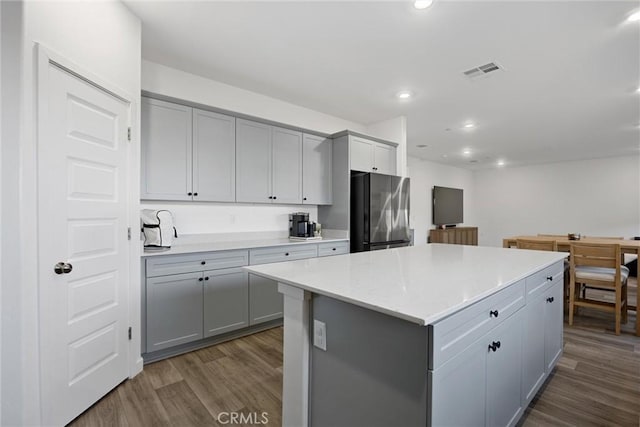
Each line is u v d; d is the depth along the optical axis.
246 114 3.02
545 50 2.41
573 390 1.94
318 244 3.34
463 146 5.68
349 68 2.76
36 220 1.38
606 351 2.51
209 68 2.78
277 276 1.45
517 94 3.27
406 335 1.01
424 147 5.78
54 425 1.48
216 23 2.13
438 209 7.37
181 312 2.37
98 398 1.76
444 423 1.00
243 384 1.96
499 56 2.51
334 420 1.27
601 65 2.63
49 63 1.44
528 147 5.73
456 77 2.90
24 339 1.34
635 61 2.56
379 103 3.61
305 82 3.06
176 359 2.30
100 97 1.76
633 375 2.13
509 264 1.81
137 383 1.96
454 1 1.87
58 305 1.50
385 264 1.79
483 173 8.52
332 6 1.94
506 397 1.44
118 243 1.90
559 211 7.25
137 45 2.05
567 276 3.60
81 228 1.63
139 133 2.07
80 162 1.63
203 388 1.92
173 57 2.59
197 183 2.74
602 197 6.68
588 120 4.10
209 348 2.51
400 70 2.79
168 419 1.63
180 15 2.04
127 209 1.98
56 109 1.48
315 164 3.69
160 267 2.26
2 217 1.32
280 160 3.35
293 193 3.46
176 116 2.62
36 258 1.39
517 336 1.55
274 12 2.00
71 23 1.56
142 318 2.18
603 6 1.89
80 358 1.63
